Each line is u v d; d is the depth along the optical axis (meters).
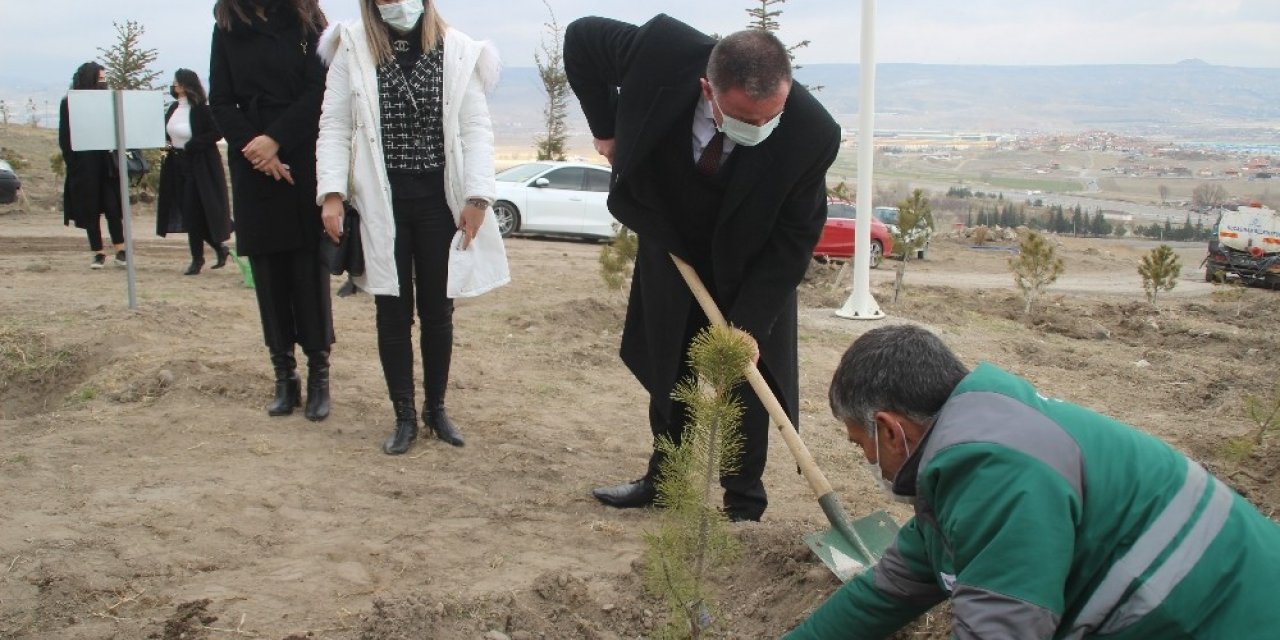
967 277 22.06
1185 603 2.08
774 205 3.81
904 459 2.38
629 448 5.71
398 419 5.24
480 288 5.11
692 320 4.31
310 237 5.36
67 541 3.91
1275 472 5.77
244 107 5.18
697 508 3.16
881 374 2.31
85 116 7.52
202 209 10.49
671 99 3.76
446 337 5.25
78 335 6.96
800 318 10.63
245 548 4.02
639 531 4.41
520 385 6.91
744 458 4.34
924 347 2.33
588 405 6.57
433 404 5.38
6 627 3.29
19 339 6.81
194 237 10.52
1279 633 2.06
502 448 5.40
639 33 3.88
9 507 4.25
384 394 6.24
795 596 3.60
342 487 4.72
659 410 4.32
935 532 2.36
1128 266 26.80
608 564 4.04
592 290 11.23
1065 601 2.15
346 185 4.82
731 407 3.11
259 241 5.23
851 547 3.56
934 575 2.59
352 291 9.91
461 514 4.50
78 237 13.99
